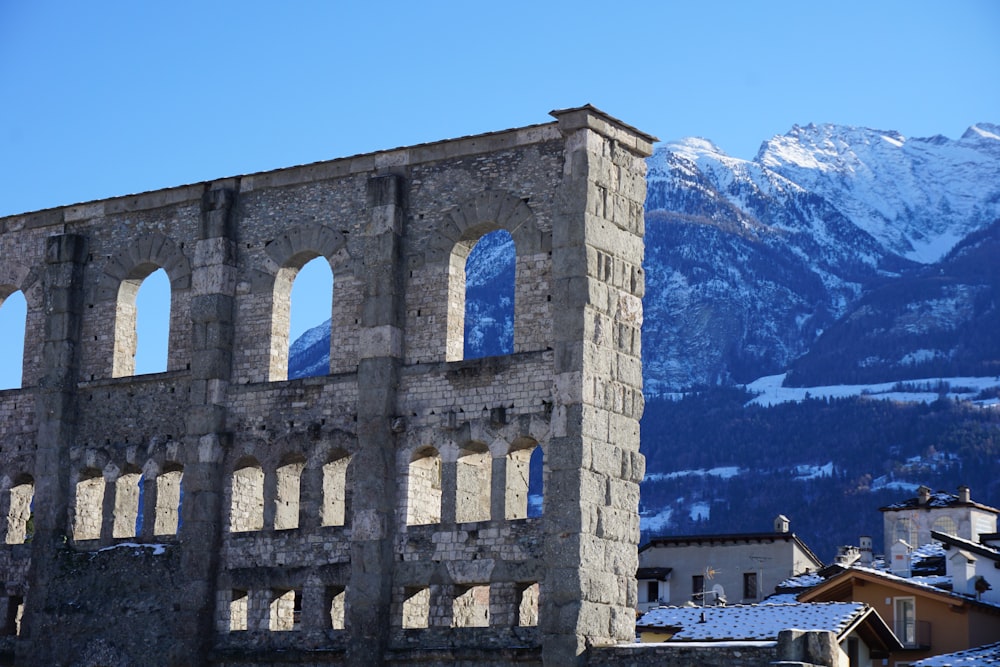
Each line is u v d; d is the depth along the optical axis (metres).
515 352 55.25
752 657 49.41
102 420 64.06
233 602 59.31
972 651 68.12
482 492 57.47
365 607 55.47
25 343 66.88
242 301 61.94
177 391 62.41
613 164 56.28
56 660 62.00
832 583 77.00
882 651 69.00
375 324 57.72
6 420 66.38
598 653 51.66
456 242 57.84
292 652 57.06
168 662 59.31
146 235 64.62
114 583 61.59
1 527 65.44
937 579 79.56
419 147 59.12
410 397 57.03
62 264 65.62
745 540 103.38
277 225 61.72
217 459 60.44
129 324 65.38
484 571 53.97
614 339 54.94
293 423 59.41
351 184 60.41
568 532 52.31
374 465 56.47
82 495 64.12
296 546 58.19
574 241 54.53
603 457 53.56
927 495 102.38
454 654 53.75
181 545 60.22
